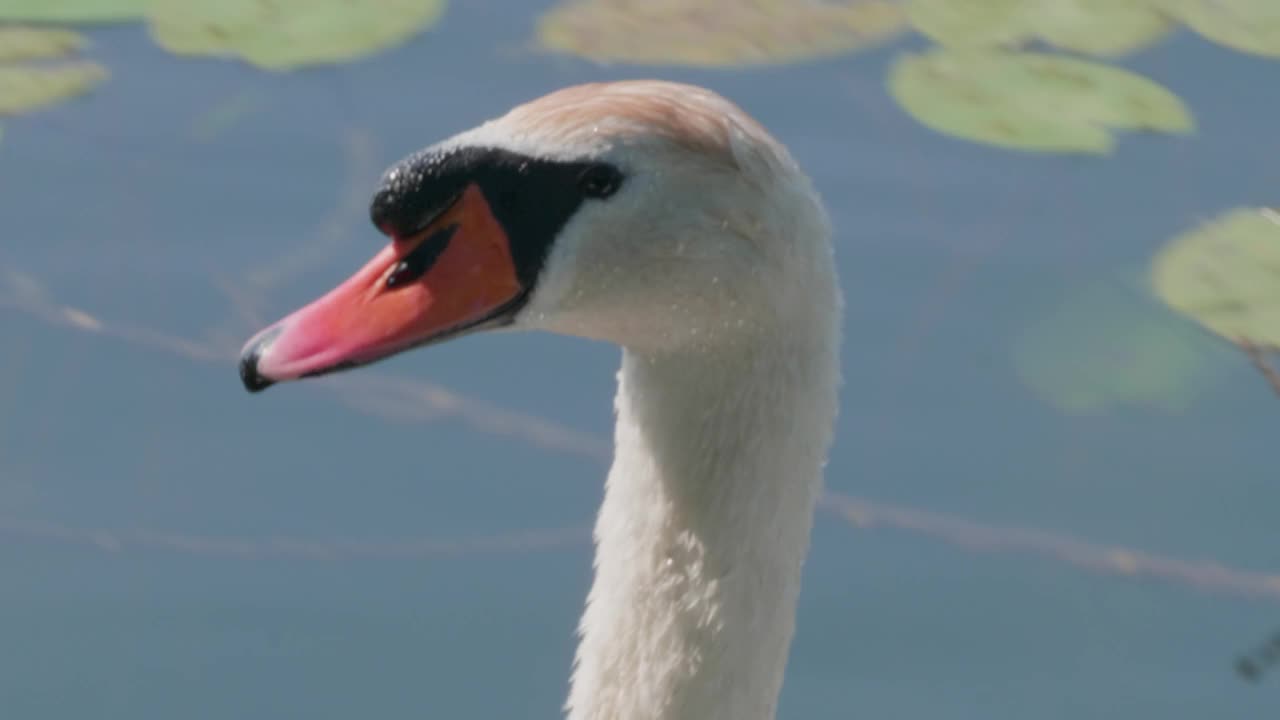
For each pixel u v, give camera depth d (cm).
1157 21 1226
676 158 574
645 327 594
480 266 587
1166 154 1134
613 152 574
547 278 585
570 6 1219
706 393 604
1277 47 1205
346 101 1148
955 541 980
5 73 1156
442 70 1166
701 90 592
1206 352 1043
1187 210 1098
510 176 581
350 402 1028
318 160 1114
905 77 1152
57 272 1062
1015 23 1218
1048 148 1088
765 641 630
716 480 612
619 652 638
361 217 1090
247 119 1141
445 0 1219
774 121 1138
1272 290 1023
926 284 1070
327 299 596
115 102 1148
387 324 588
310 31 1183
